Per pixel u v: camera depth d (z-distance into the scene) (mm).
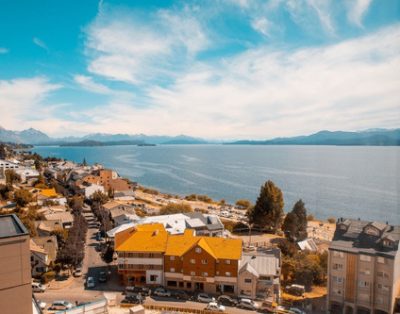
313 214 98312
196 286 48156
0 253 17906
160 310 40969
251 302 42125
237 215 108062
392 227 28906
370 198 94625
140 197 137750
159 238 52000
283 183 183750
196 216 79250
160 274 49062
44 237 62656
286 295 44375
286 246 63031
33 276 50625
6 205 90938
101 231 79000
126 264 49312
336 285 31125
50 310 39844
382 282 28516
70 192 134000
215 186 193500
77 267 55625
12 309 18312
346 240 32188
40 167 189500
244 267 46875
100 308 34375
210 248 49000
